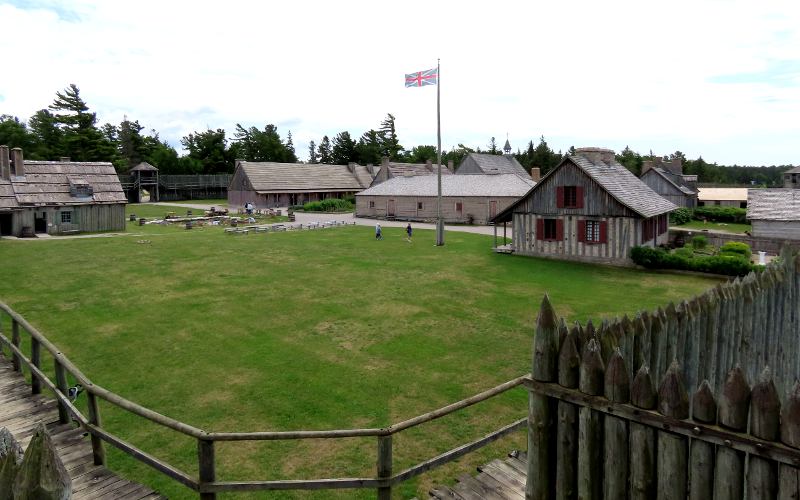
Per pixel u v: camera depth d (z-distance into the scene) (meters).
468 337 18.30
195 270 29.48
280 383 14.31
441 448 11.05
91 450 8.99
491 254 36.62
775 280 8.39
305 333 18.61
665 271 31.09
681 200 74.56
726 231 57.69
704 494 4.13
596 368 4.69
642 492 4.46
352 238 44.34
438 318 20.56
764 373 3.84
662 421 4.29
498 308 22.16
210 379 14.61
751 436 3.87
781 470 3.74
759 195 46.91
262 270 29.73
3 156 44.84
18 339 12.84
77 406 12.84
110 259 32.59
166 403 13.16
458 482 8.31
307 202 86.56
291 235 46.22
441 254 36.28
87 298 23.12
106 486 7.84
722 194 83.12
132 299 23.02
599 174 35.38
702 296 6.90
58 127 101.94
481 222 59.09
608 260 33.81
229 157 121.06
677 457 4.27
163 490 9.64
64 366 9.45
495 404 13.11
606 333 5.09
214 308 21.70
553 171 35.25
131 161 114.94
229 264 31.44
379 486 6.98
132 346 17.22
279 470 10.30
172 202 96.25
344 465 10.47
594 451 4.77
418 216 63.56
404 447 11.06
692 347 6.52
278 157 133.50
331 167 95.56
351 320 20.19
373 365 15.65
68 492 3.36
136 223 57.72
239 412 12.66
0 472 3.38
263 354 16.52
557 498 5.04
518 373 15.12
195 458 10.73
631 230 32.94
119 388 14.05
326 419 12.31
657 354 5.84
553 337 5.03
